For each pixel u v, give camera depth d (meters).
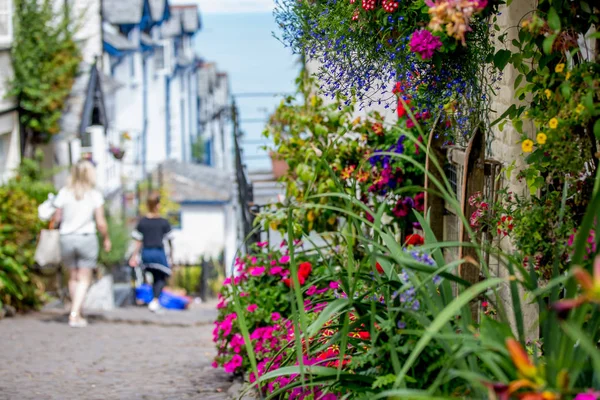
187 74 43.53
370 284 4.22
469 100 5.75
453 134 6.01
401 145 8.10
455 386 3.71
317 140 8.87
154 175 33.31
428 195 7.66
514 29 6.11
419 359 3.82
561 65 4.55
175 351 9.16
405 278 3.96
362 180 8.34
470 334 3.55
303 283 6.91
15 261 12.32
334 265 7.36
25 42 16.83
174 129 40.31
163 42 35.84
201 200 33.62
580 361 3.24
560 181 5.12
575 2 4.52
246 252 9.93
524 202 5.06
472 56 5.45
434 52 5.29
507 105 6.23
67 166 17.19
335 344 4.52
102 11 24.09
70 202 11.16
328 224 8.63
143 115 32.12
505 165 6.28
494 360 3.38
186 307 19.17
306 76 9.10
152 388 7.07
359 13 5.71
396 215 8.19
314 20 6.09
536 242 4.84
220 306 7.41
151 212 15.14
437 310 3.56
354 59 5.94
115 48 25.44
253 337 6.66
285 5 6.22
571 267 3.38
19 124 17.02
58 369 7.96
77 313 11.20
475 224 5.59
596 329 3.50
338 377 3.83
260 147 9.08
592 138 4.58
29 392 6.91
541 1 4.68
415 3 5.25
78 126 17.38
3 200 12.52
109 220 18.80
